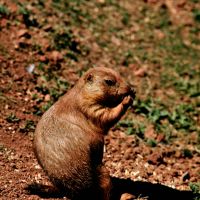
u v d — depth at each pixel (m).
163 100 20.67
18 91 16.78
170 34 27.05
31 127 15.12
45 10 22.72
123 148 15.88
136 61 23.12
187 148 17.20
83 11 25.41
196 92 21.86
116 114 12.00
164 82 22.19
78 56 20.91
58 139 11.73
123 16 26.78
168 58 24.52
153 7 29.14
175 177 15.02
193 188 14.27
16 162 13.42
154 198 13.52
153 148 16.48
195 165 16.02
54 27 21.56
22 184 12.52
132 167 14.92
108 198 12.05
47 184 12.81
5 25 19.70
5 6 20.84
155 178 14.69
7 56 18.17
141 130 17.30
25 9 21.38
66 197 12.24
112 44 23.73
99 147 11.98
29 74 17.86
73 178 11.62
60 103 12.30
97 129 12.03
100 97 11.98
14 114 15.52
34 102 16.61
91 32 23.72
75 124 11.85
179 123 18.89
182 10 29.58
